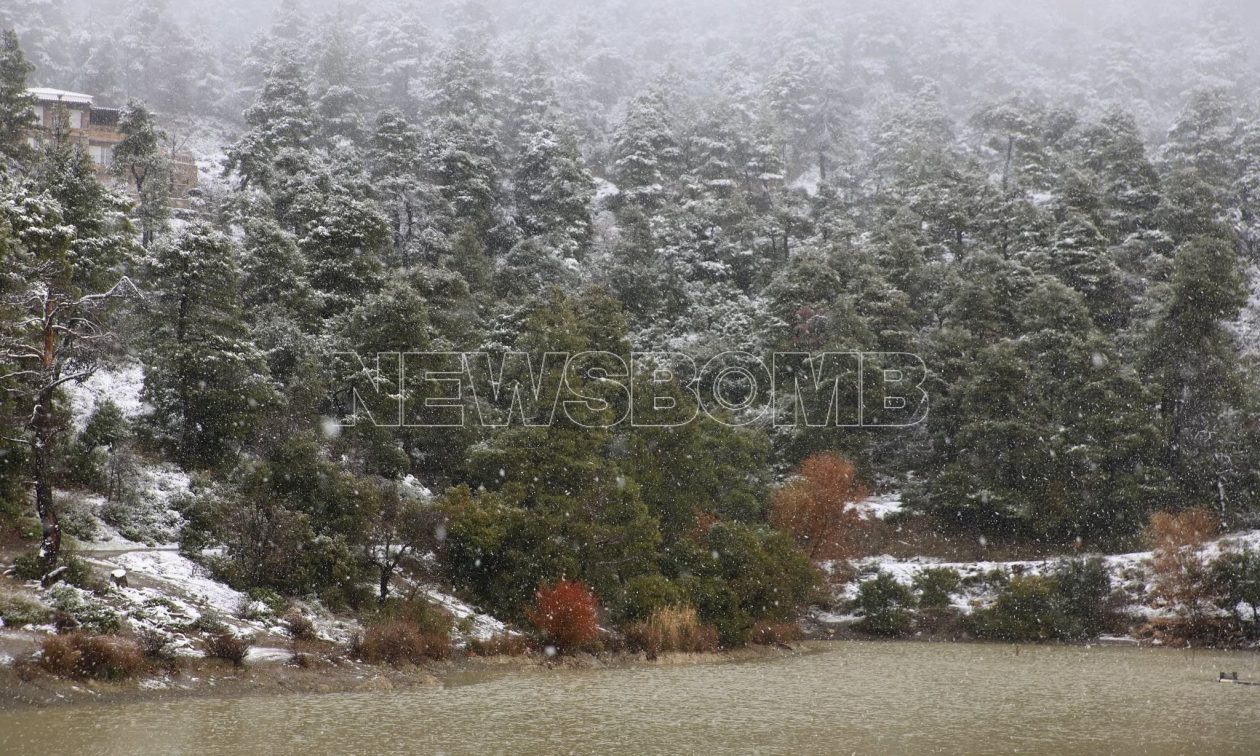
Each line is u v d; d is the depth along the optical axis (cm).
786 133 12462
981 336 7131
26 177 5322
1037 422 6394
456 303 5991
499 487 4806
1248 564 5138
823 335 7106
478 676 3412
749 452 6159
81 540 3506
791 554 5212
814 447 6625
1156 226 8438
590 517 4666
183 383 4503
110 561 3281
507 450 4756
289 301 5366
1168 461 6519
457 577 4366
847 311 6869
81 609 2703
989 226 8669
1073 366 6531
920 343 7231
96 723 2197
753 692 3284
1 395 3372
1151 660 4538
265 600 3344
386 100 12662
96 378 4906
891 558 6366
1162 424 6431
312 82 11188
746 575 4919
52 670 2420
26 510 3484
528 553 4353
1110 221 8494
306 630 3216
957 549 6384
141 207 7281
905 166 10200
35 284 3462
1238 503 6178
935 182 9369
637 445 5375
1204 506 6097
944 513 6562
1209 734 2542
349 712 2561
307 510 3856
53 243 3903
